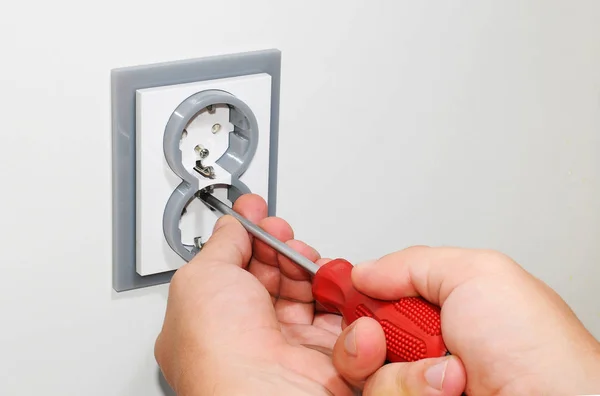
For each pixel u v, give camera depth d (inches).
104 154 21.3
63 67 20.1
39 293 21.7
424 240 28.5
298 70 23.7
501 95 28.0
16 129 20.1
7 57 19.5
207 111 22.1
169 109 21.3
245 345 19.6
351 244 27.0
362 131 25.6
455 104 27.1
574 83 29.5
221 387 18.9
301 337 23.5
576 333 18.5
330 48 24.0
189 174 21.7
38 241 21.2
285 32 23.1
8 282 21.2
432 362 17.9
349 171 25.9
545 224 31.3
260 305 20.2
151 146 21.3
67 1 19.7
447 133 27.4
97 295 22.5
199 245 23.2
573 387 17.8
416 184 27.5
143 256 22.2
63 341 22.5
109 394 23.7
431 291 19.6
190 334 20.1
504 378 18.3
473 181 28.7
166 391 24.6
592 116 30.5
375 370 19.0
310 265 21.4
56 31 19.8
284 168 24.7
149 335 23.7
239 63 22.3
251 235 23.0
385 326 19.7
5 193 20.4
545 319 18.2
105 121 21.0
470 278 18.8
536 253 31.6
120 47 20.7
